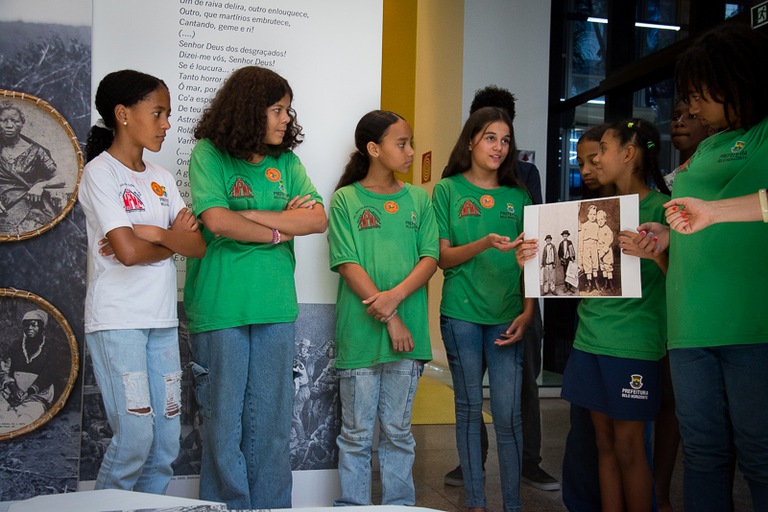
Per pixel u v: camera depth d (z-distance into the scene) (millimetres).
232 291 2303
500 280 2586
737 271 1787
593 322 2320
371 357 2471
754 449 1771
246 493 2316
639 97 5430
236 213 2264
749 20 3689
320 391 2840
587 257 2242
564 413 4879
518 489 2543
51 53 2557
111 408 2043
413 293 2541
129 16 2627
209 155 2307
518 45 6254
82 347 2619
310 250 2826
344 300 2559
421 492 3084
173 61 2668
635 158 2352
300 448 2814
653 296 2246
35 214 2562
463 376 2576
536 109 6320
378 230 2525
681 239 1913
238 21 2727
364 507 1062
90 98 2590
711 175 1876
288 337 2377
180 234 2145
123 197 2088
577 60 6355
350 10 2852
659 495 2586
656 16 5184
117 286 2053
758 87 1767
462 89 6141
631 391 2207
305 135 2811
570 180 6398
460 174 2744
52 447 2594
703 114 1892
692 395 1867
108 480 2027
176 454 2217
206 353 2320
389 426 2523
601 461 2373
